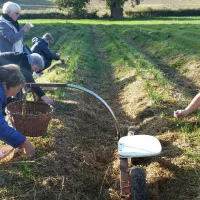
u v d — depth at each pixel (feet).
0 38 25.61
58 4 188.65
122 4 189.78
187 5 210.79
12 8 25.32
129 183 15.21
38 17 185.98
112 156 20.75
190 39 62.59
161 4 222.28
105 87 36.96
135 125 24.97
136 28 95.45
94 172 18.83
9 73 13.79
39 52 38.04
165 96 28.17
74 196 16.37
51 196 15.98
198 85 34.99
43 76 39.60
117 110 28.86
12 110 19.79
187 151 18.63
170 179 16.92
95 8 212.43
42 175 17.15
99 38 89.20
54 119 23.76
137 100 29.09
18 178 16.72
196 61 42.01
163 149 19.63
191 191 15.89
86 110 26.94
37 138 20.58
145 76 35.14
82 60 47.37
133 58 46.78
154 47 60.03
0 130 13.16
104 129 24.77
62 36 90.22
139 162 19.12
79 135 22.88
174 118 22.77
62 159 18.89
